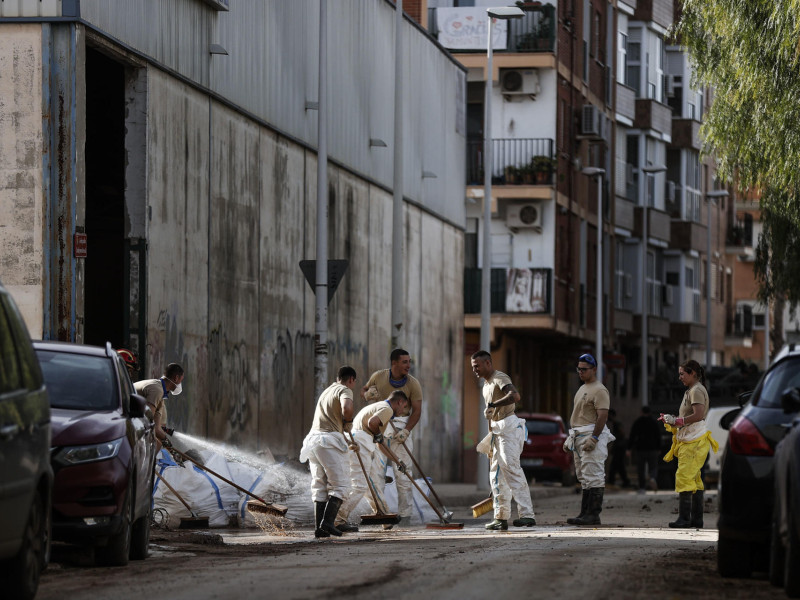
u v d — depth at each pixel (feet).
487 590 43.09
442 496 126.82
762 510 47.09
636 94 269.85
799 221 118.32
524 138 214.69
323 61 110.11
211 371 102.01
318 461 74.38
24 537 40.57
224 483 86.02
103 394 56.75
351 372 75.51
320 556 58.34
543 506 123.65
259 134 112.98
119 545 54.24
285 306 119.14
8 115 80.69
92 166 106.83
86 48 90.58
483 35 213.66
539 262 214.28
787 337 401.90
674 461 191.01
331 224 131.75
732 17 109.50
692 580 47.26
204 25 100.63
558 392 249.75
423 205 163.84
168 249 93.91
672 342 295.69
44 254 80.28
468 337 208.64
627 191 266.57
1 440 38.19
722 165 116.26
